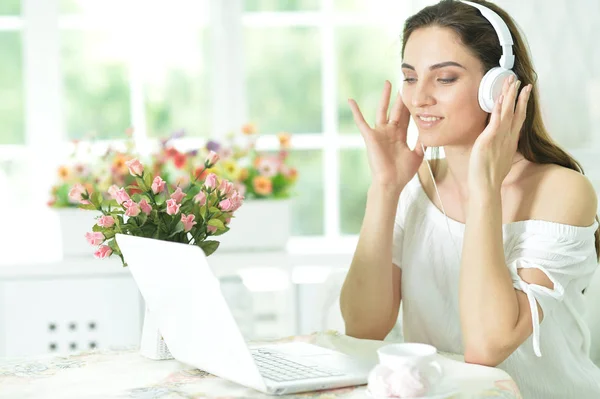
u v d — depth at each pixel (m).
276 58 4.42
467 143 2.21
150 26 4.37
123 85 4.38
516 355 2.17
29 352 3.87
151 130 4.40
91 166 3.98
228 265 3.88
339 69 4.43
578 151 3.47
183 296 1.73
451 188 2.37
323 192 4.46
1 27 4.30
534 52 3.55
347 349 2.08
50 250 4.12
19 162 4.34
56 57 4.34
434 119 2.12
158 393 1.75
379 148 2.32
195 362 1.88
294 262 3.92
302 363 1.86
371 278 2.30
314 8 4.41
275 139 4.42
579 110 3.51
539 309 2.00
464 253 2.00
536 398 2.19
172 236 2.02
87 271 3.87
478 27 2.08
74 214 3.88
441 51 2.08
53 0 4.31
